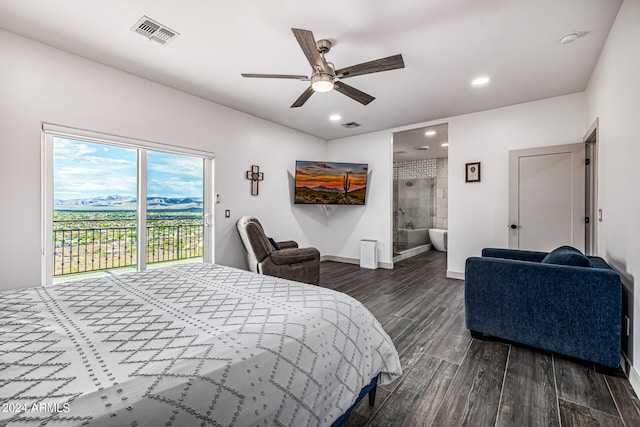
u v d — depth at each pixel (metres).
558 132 3.61
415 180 7.75
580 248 3.43
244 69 3.00
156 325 1.11
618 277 1.89
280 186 5.00
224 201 4.10
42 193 2.59
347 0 1.97
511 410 1.56
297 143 5.32
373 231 5.43
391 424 1.45
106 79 2.93
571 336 2.03
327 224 6.04
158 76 3.17
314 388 1.05
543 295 2.14
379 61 2.15
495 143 4.06
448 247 4.48
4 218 2.38
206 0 1.99
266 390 0.90
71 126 2.71
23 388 0.71
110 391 0.70
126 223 3.51
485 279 2.39
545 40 2.41
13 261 2.43
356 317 1.42
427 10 2.07
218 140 4.00
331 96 3.68
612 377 1.87
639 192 1.77
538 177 3.73
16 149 2.43
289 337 1.07
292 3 2.02
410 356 2.14
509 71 2.96
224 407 0.79
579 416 1.51
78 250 3.92
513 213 3.90
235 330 1.06
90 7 2.07
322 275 4.72
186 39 2.47
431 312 3.05
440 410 1.55
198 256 4.20
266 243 3.58
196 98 3.73
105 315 1.22
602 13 2.08
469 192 4.27
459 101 3.79
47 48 2.57
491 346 2.30
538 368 1.98
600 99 2.66
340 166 5.29
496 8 2.04
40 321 1.14
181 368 0.81
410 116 4.45
